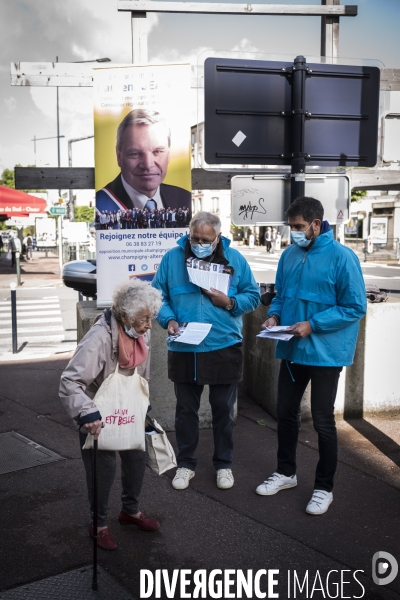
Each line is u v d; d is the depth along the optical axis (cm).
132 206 494
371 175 616
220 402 385
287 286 362
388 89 582
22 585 280
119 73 482
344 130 504
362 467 415
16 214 2403
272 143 495
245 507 361
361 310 338
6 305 1447
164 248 500
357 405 511
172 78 483
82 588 278
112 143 488
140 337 290
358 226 4197
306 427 495
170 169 492
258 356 557
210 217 365
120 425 287
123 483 326
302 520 344
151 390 483
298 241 346
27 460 434
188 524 339
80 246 2817
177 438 396
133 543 318
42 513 353
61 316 1259
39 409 556
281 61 487
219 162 489
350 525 338
